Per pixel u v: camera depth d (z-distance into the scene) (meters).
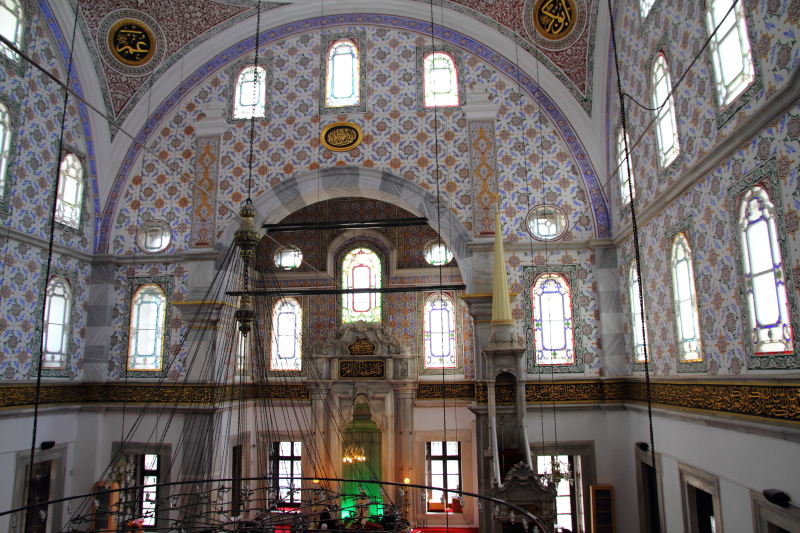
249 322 6.44
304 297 14.86
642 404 9.73
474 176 11.52
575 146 11.50
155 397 11.38
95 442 11.36
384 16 12.23
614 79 10.72
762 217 6.10
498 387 10.48
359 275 14.99
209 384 11.12
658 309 9.03
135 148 12.22
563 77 11.54
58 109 10.95
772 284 5.94
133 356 11.69
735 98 6.45
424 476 13.71
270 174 11.90
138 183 12.17
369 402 13.78
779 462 5.75
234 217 11.77
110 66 11.76
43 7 10.45
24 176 10.05
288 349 14.55
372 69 12.14
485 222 11.34
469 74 11.98
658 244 8.97
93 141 11.83
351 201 15.45
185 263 11.80
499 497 8.97
